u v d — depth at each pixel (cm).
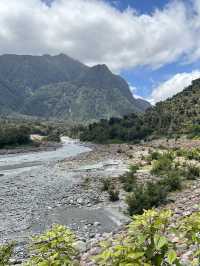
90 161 4788
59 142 10969
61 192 2673
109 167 4044
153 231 276
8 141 8312
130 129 9506
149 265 252
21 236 1633
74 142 11212
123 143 8612
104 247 302
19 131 9000
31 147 8494
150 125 9450
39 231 1723
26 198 2517
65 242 339
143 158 4425
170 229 294
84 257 798
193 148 4856
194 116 9031
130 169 3362
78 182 3075
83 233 1628
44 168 4388
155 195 1831
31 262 338
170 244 273
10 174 3944
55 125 18750
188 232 315
